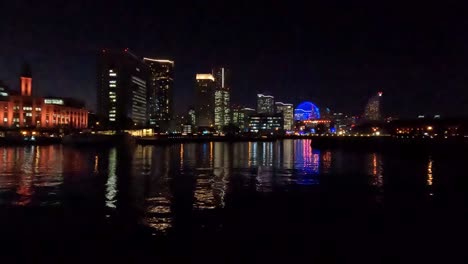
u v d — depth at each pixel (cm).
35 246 2395
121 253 2283
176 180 5488
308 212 3341
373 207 3566
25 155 10494
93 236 2594
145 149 15638
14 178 5512
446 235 2639
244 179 5672
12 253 2278
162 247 2386
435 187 4853
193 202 3778
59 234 2636
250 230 2748
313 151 14412
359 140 16762
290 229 2778
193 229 2772
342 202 3806
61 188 4597
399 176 6062
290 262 2153
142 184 5012
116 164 8094
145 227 2819
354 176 6088
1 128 18938
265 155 11969
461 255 2252
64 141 16950
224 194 4272
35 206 3519
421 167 7594
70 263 2139
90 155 10856
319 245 2423
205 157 10831
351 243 2466
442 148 11294
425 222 2997
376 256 2239
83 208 3444
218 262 2156
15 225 2855
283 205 3647
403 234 2664
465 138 14238
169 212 3309
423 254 2269
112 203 3684
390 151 12938
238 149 16438
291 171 6919
